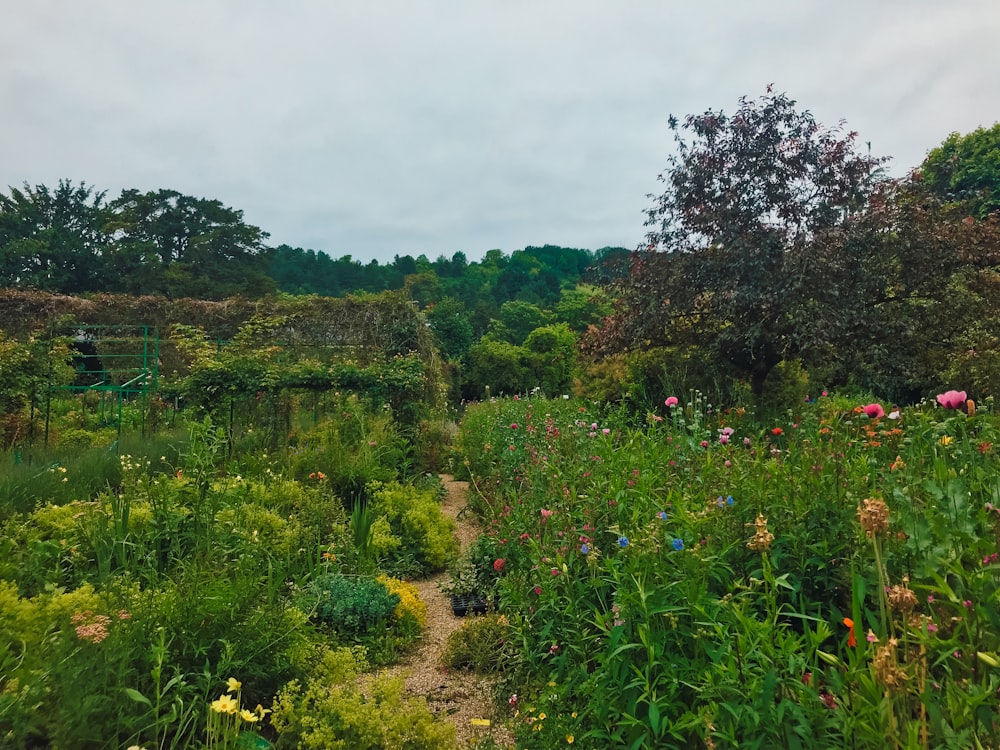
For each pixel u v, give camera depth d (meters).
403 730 2.75
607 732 2.57
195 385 8.63
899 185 7.76
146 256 34.72
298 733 2.80
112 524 4.16
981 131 19.98
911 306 7.47
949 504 2.39
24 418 9.08
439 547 5.84
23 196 36.06
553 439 5.74
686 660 2.46
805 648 2.37
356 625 4.13
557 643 3.14
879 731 1.89
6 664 2.41
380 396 9.48
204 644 2.98
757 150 7.88
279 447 8.10
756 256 7.39
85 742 2.37
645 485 3.58
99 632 2.55
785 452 4.06
